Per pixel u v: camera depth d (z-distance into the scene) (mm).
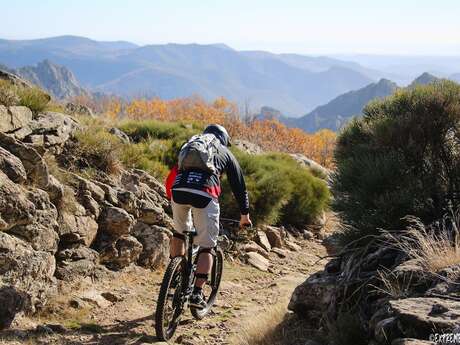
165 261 8547
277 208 12797
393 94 7773
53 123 8820
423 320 3525
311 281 5984
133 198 8492
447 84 7148
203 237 5461
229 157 5703
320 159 40781
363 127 7539
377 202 6035
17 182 6391
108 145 9766
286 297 7328
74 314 6109
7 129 7684
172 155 13289
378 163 6422
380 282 5039
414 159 6766
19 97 8852
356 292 5219
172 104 63062
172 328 5691
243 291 8445
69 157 8875
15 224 6000
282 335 5695
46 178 6836
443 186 6539
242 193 5789
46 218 6410
